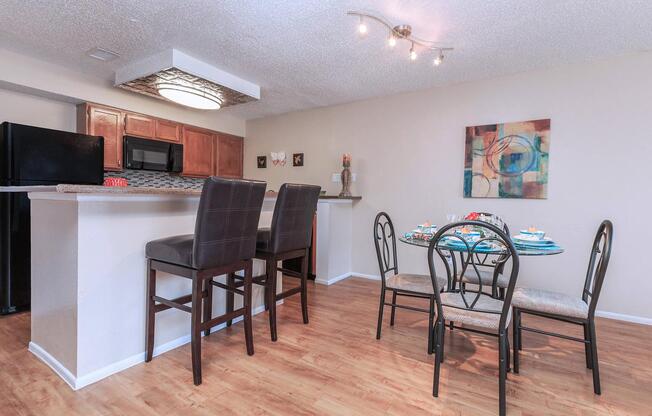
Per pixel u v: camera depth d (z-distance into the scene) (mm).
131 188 1741
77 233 1681
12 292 2674
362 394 1691
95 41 2648
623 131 2750
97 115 3525
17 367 1875
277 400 1631
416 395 1689
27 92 3170
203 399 1625
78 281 1686
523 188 3137
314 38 2533
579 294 2926
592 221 2871
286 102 4207
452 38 2488
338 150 4297
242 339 2289
